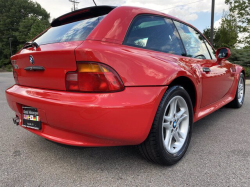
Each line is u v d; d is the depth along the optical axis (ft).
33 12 185.16
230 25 47.73
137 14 6.34
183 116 6.66
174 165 6.11
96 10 6.59
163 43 6.85
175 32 7.67
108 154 6.88
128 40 5.73
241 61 35.27
